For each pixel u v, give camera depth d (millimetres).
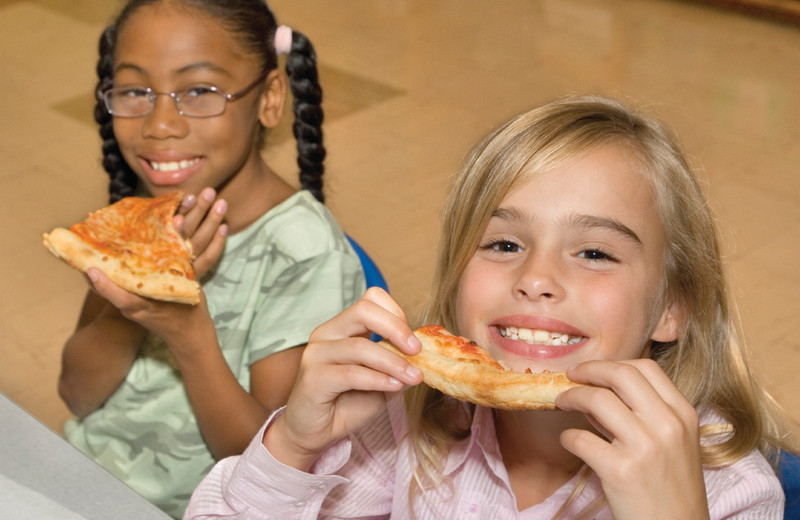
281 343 1661
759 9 5477
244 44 1730
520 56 5062
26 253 3393
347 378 1156
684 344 1368
